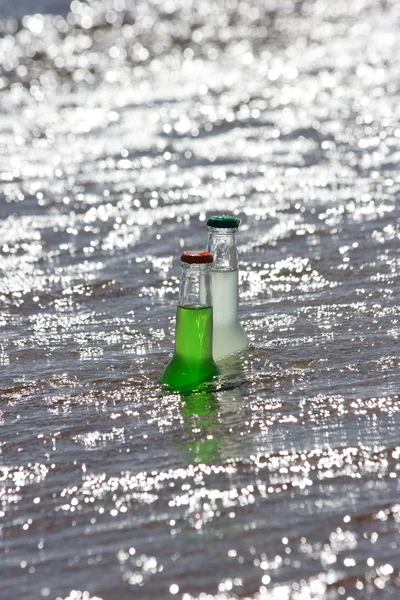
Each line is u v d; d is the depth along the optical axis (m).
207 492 10.23
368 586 8.57
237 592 8.54
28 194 25.19
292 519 9.65
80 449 11.31
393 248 19.19
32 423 12.06
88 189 25.56
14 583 8.79
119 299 17.00
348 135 31.39
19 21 65.31
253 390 12.73
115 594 8.57
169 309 16.38
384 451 10.95
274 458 10.88
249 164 27.94
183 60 51.38
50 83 44.91
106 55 53.12
